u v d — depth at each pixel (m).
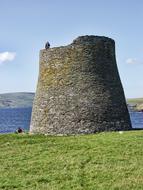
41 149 30.09
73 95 38.75
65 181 21.95
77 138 34.28
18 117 178.12
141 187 20.36
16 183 21.84
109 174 22.72
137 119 134.00
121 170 23.34
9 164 26.02
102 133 36.53
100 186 20.78
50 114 39.31
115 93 40.31
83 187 20.78
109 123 38.69
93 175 22.67
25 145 32.34
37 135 38.22
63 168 24.45
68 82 39.19
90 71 39.25
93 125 37.91
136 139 31.64
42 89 40.72
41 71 41.59
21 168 24.89
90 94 38.69
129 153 27.22
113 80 40.66
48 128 39.16
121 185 20.72
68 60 39.62
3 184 21.67
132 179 21.64
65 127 38.31
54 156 27.61
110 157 26.44
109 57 40.97
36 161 26.41
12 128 96.06
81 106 38.34
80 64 39.28
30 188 20.92
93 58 39.62
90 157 26.81
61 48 40.03
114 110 39.47
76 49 39.53
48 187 20.97
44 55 41.28
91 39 39.75
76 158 26.61
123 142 30.59
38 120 40.38
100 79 39.47
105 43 40.66
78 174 23.00
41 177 22.77
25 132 43.69
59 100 39.16
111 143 30.52
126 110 41.41
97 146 29.88
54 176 22.89
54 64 40.25
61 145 31.19
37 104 41.03
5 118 166.62
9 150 30.56
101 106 38.72
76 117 38.19
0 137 37.66
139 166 24.06
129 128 40.72
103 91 39.28
